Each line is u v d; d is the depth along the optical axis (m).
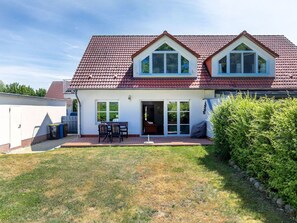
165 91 18.45
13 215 5.67
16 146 16.28
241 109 9.02
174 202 6.25
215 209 5.80
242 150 8.56
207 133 17.20
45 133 20.86
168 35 18.70
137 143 15.30
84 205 6.16
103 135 16.25
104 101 18.59
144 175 8.55
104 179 8.16
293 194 5.38
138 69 18.72
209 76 19.00
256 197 6.50
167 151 12.71
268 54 18.98
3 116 14.88
